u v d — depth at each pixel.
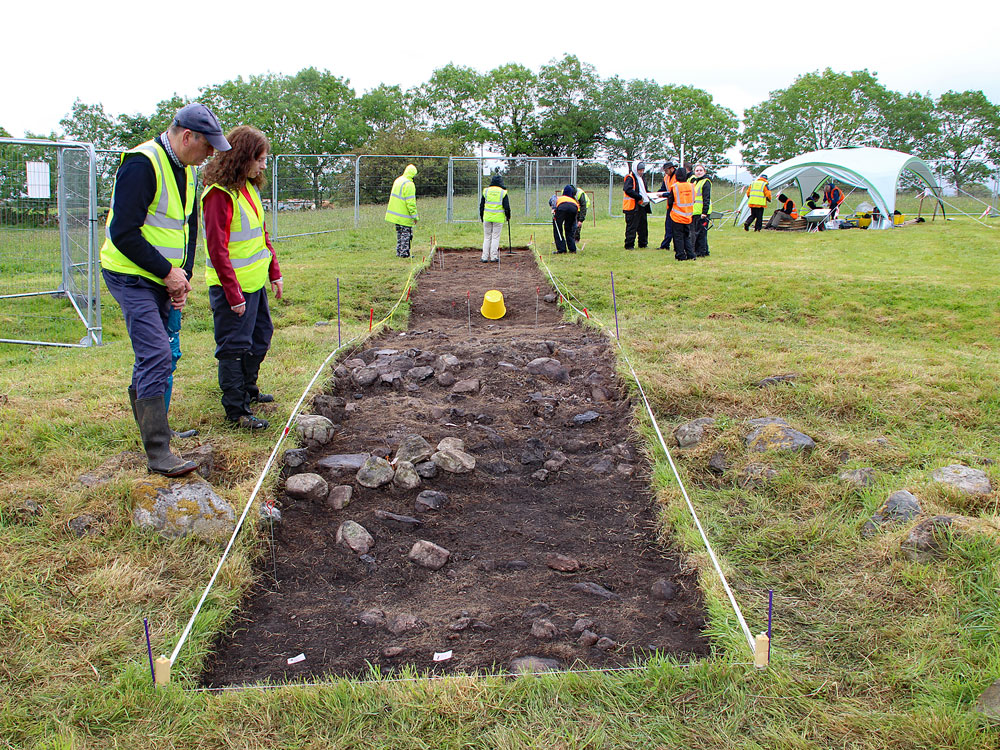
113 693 2.79
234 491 4.21
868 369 6.45
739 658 3.00
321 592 3.67
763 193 20.44
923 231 19.92
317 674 3.04
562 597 3.60
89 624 3.15
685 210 13.35
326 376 6.29
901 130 61.94
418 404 5.93
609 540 4.16
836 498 4.36
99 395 5.67
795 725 2.65
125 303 3.98
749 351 7.12
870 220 21.36
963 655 2.91
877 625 3.17
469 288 11.85
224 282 4.68
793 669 2.94
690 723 2.68
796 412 5.63
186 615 3.27
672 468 4.69
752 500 4.38
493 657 3.13
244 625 3.38
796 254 14.80
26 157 10.07
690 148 65.25
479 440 5.29
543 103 62.28
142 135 52.69
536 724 2.68
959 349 8.10
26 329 9.16
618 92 61.34
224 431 5.02
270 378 6.23
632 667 2.98
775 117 63.19
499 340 7.91
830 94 60.84
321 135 58.53
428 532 4.21
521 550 4.06
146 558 3.58
